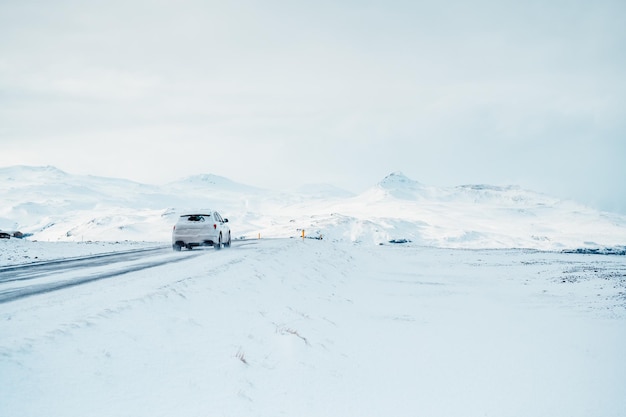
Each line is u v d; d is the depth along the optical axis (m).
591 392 7.10
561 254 38.00
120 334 6.01
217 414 4.90
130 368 5.29
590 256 35.75
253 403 5.41
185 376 5.53
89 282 10.52
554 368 8.20
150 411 4.59
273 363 6.82
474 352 9.11
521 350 9.31
